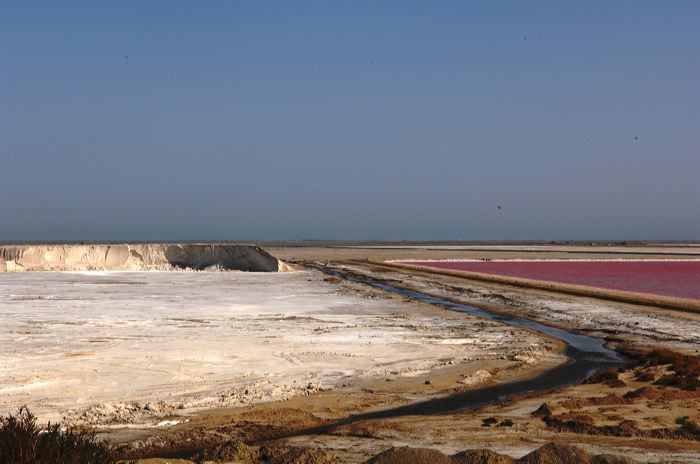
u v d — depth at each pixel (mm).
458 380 18594
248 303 38031
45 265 68000
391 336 26500
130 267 69625
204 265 70375
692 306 36375
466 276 59656
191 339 24938
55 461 8406
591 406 15086
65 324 28750
